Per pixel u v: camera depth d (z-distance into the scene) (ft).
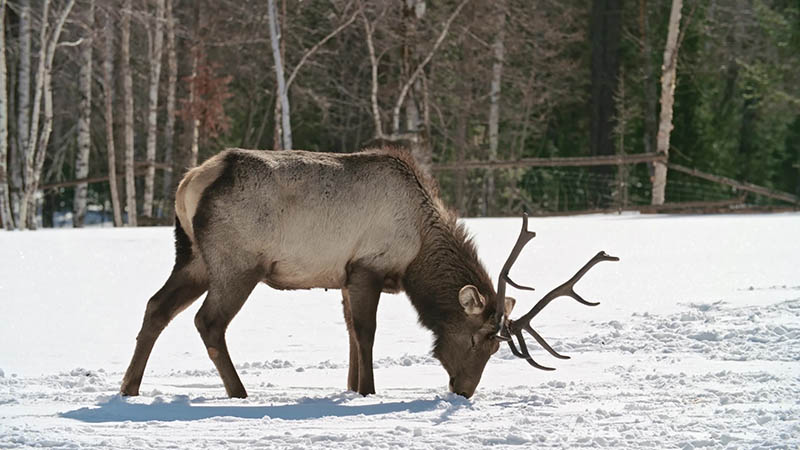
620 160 208.03
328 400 52.54
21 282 95.91
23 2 195.72
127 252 118.21
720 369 57.26
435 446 40.06
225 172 55.01
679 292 83.46
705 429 41.83
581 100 280.92
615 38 278.87
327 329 79.15
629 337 68.90
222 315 54.65
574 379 57.26
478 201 263.49
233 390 54.19
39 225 253.44
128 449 39.86
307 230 55.98
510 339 54.90
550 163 207.00
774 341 64.13
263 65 261.44
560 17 261.65
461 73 245.86
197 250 56.08
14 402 51.19
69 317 80.84
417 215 57.72
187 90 245.45
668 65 209.15
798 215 169.48
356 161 57.36
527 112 262.88
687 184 264.31
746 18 294.66
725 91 300.61
